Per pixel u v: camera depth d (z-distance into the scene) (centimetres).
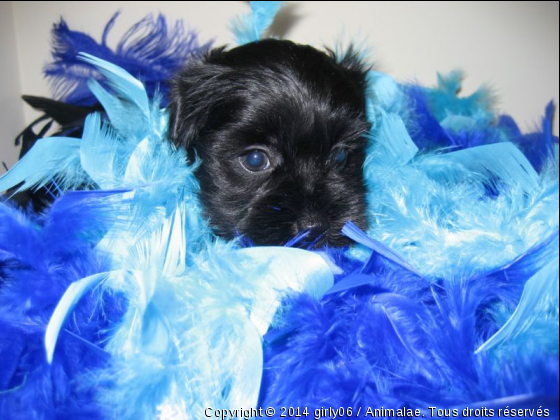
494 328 13
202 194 17
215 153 16
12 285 13
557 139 22
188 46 23
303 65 17
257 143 16
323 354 12
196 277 13
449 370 11
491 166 17
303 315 12
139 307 12
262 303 12
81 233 14
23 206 16
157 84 19
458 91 25
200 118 17
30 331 12
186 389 11
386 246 14
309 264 13
